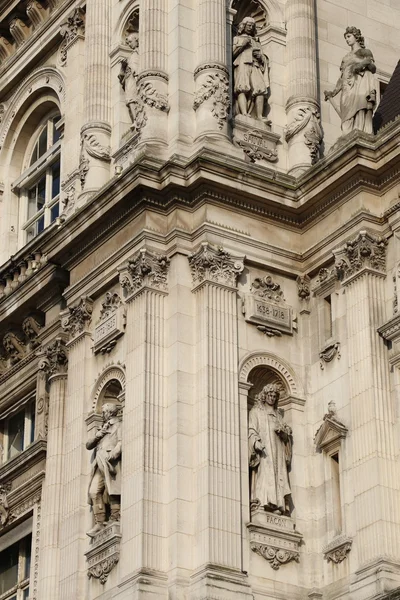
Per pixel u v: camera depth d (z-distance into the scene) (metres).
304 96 47.75
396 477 40.31
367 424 40.94
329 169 44.00
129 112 48.47
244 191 44.03
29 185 57.25
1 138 57.97
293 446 42.88
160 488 40.75
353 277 42.88
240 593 39.41
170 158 43.88
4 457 51.72
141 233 43.66
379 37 52.25
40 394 49.19
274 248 44.56
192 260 43.34
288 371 43.66
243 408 42.16
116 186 44.38
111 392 44.66
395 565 39.09
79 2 53.72
